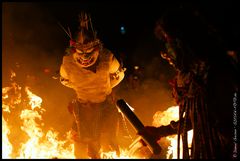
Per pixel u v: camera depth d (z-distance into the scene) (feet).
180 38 11.29
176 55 11.62
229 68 10.94
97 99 15.56
